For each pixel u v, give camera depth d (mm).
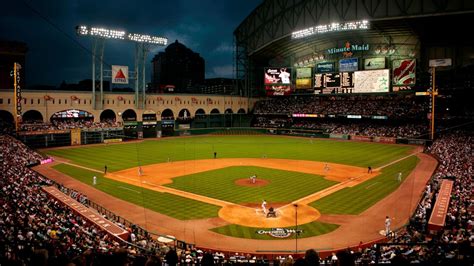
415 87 95938
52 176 52500
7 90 82812
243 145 89625
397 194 42219
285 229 31141
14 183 37500
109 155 72875
